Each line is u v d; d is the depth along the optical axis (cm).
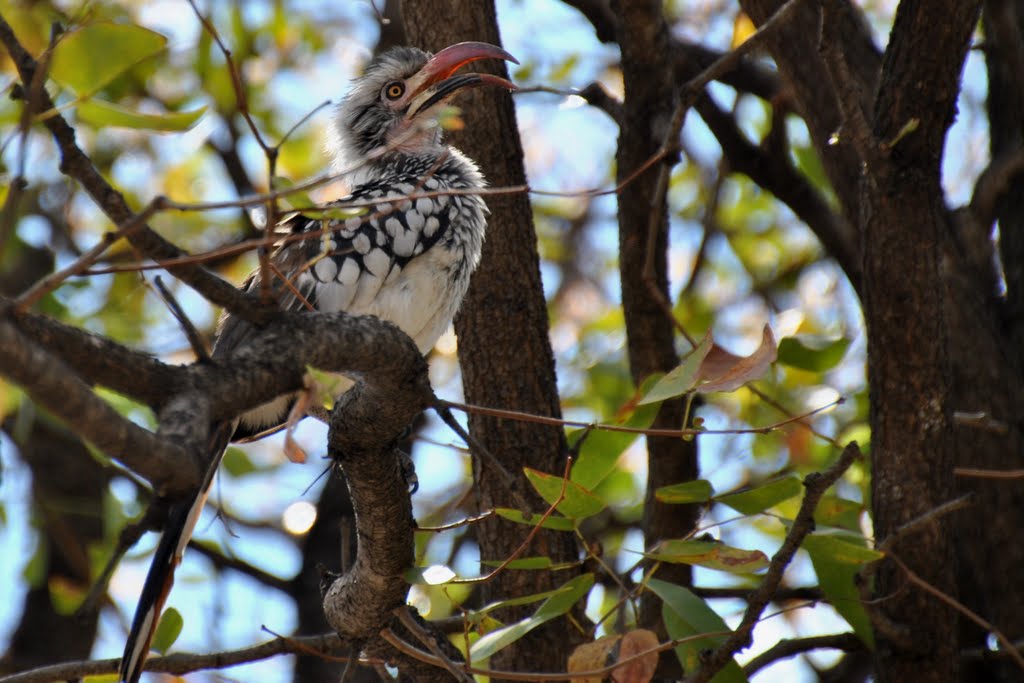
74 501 1216
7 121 628
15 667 1228
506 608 850
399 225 857
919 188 760
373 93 1042
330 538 1220
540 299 910
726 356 652
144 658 621
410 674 779
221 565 1199
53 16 671
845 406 1151
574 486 652
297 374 473
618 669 656
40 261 1266
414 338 888
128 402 848
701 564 672
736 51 775
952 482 782
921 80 752
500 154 933
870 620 759
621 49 977
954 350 927
